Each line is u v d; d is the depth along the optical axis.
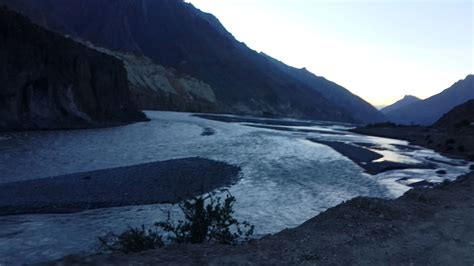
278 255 7.45
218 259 7.06
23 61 47.66
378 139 72.31
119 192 19.86
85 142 39.94
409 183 25.97
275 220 16.17
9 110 45.16
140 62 172.25
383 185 25.16
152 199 18.84
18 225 14.40
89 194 19.20
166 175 24.53
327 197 21.03
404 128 102.50
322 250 7.80
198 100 187.25
